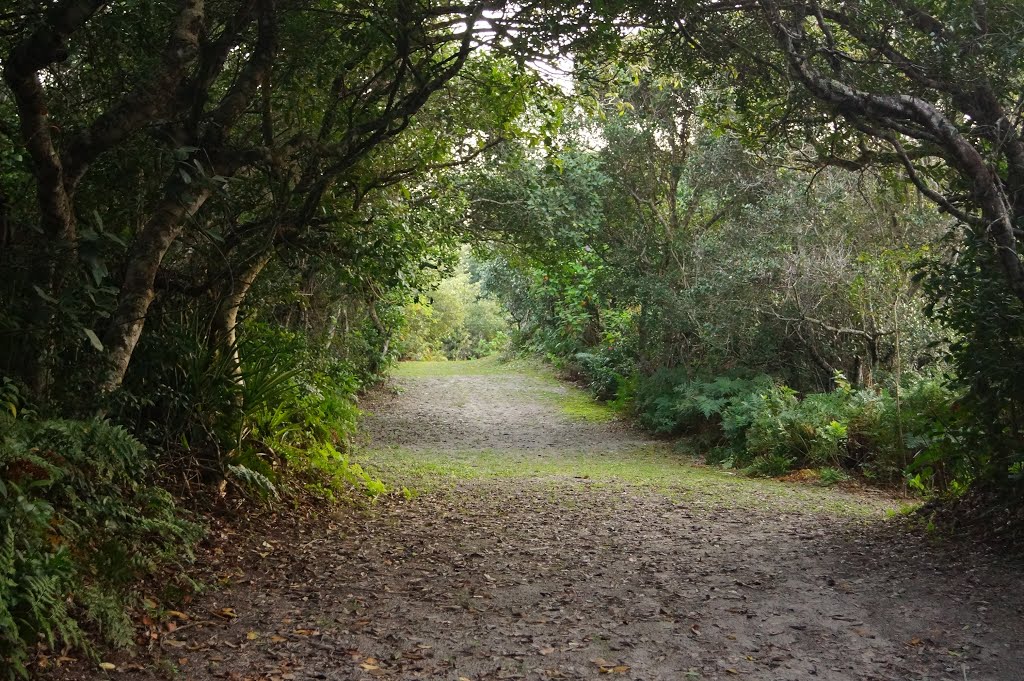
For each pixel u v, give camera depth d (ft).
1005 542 22.21
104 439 16.52
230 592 17.89
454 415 68.39
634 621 17.17
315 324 53.83
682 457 51.49
